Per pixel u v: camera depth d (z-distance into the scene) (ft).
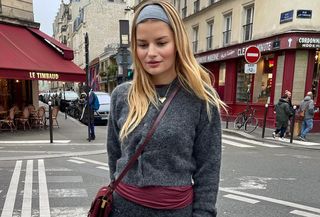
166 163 4.77
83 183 19.38
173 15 4.95
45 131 43.88
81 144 34.04
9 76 37.06
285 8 47.32
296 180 20.95
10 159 25.98
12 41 42.63
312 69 47.11
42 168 23.03
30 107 46.70
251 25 56.29
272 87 50.57
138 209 4.85
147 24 4.87
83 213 14.85
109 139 5.68
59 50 46.91
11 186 18.67
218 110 5.09
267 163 26.07
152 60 4.90
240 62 60.23
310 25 45.73
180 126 4.77
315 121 47.01
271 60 51.83
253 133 44.01
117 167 5.23
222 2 63.62
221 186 19.24
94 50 168.35
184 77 5.03
